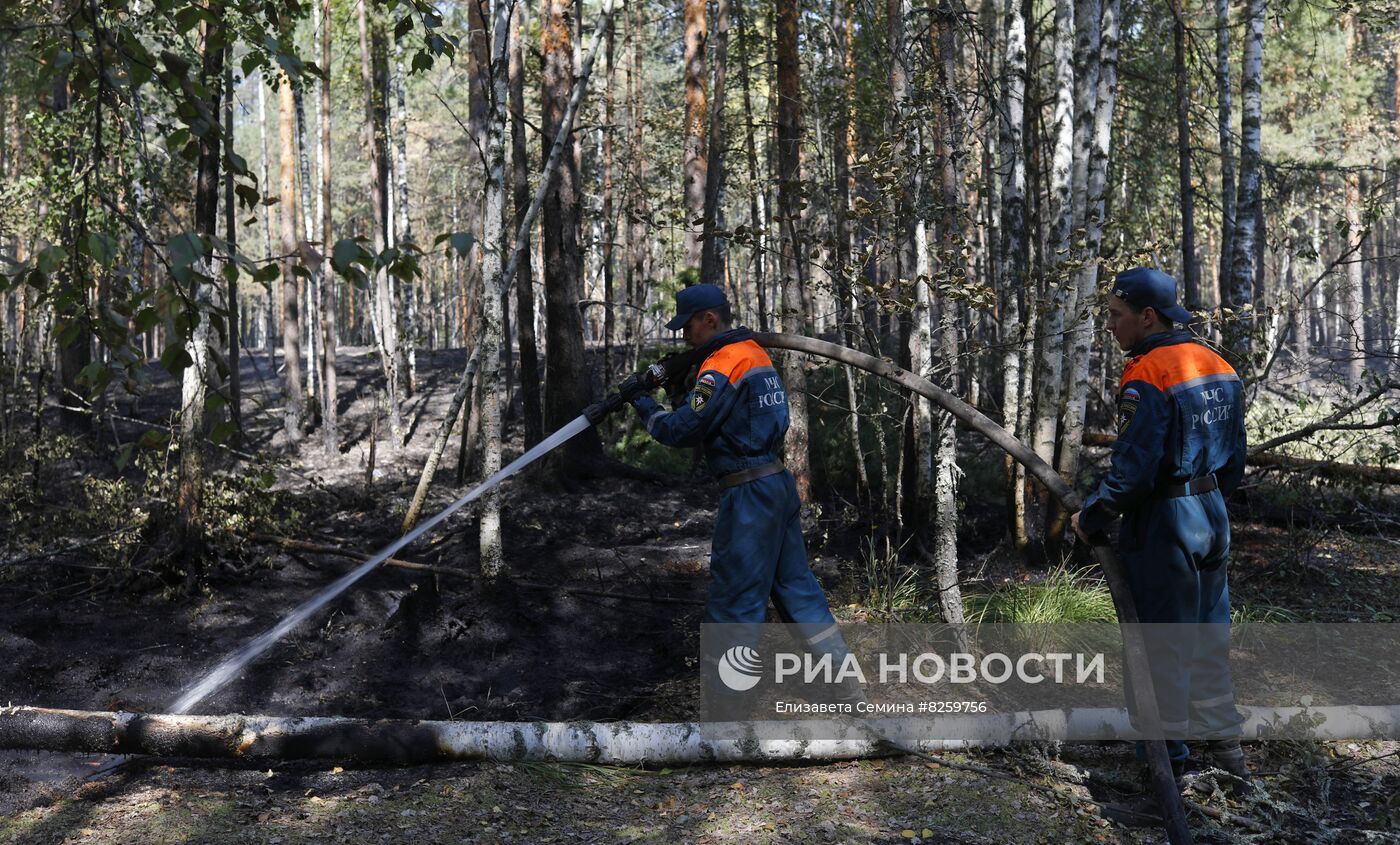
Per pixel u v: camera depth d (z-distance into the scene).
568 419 10.22
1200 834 3.24
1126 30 11.35
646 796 3.58
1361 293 17.22
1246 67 9.62
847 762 3.83
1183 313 3.42
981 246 10.17
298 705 5.09
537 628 6.12
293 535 7.75
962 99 7.37
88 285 2.60
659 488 10.30
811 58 10.75
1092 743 3.90
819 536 7.95
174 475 6.95
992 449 9.77
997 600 5.46
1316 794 3.49
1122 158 11.80
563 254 10.23
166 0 2.72
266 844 3.10
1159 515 3.38
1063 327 6.59
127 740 3.93
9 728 3.94
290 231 13.27
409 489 10.42
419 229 29.34
